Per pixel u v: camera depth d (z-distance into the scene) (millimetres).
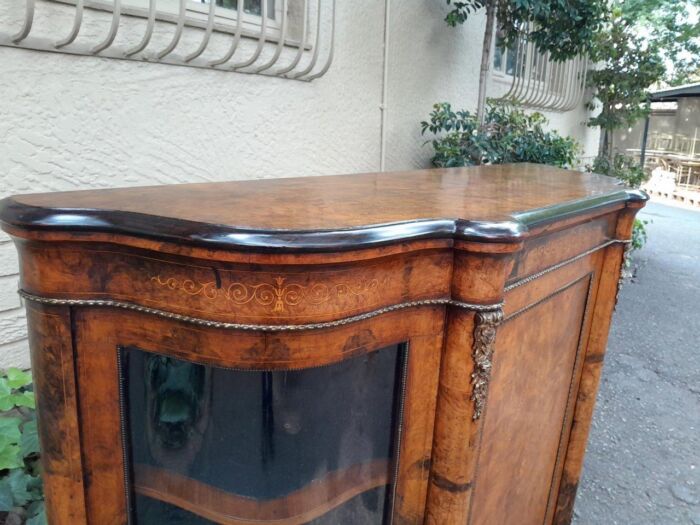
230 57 2115
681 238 7461
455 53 3688
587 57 5398
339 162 2908
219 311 736
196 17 2086
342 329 793
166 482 914
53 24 1671
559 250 1129
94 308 795
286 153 2582
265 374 819
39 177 1729
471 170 1859
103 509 886
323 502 929
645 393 2906
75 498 862
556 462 1497
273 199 998
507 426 1125
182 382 857
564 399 1425
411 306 854
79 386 822
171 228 698
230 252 680
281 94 2490
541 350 1197
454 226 829
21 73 1634
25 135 1674
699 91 10344
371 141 3094
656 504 1997
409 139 3428
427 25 3377
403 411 914
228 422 861
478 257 830
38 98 1686
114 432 856
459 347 877
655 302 4527
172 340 781
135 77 1926
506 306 979
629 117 5688
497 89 4199
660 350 3506
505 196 1160
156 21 1929
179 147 2117
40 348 809
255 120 2396
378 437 938
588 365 1465
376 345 844
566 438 1507
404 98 3316
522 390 1154
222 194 1041
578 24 3744
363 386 896
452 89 3738
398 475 948
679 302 4543
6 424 1491
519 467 1249
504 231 808
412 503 969
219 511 901
